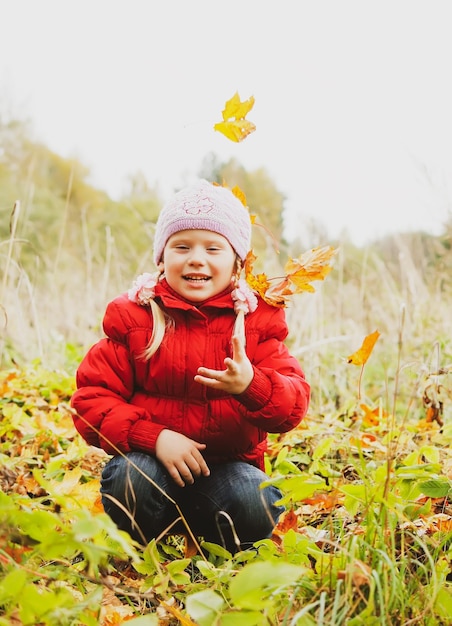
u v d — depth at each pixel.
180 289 1.84
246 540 1.83
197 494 1.86
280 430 1.82
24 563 1.39
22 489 2.15
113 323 1.85
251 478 1.82
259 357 1.88
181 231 1.84
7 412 2.79
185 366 1.81
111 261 5.39
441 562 1.55
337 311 4.30
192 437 1.83
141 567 1.58
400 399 3.68
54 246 6.77
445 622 1.38
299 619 1.26
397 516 1.60
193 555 1.81
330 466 2.42
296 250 5.43
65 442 2.67
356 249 5.57
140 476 1.76
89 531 1.09
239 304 1.84
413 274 4.58
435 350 2.70
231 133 1.92
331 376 3.79
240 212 1.91
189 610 1.25
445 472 2.17
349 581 1.30
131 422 1.79
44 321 4.38
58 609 1.19
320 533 1.70
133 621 1.24
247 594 1.19
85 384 1.87
